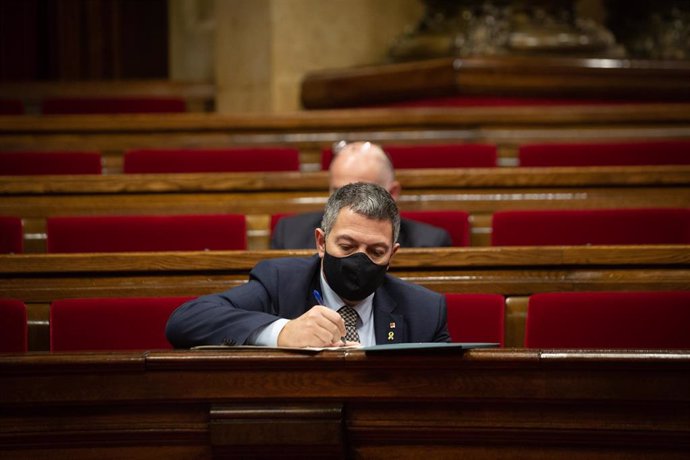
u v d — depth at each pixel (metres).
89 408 3.49
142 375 3.48
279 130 9.43
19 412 3.49
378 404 3.46
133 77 13.95
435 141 9.41
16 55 13.74
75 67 13.73
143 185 6.90
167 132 9.38
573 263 5.26
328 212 4.05
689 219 6.27
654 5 12.31
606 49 11.65
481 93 10.70
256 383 3.46
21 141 9.19
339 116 9.45
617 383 3.38
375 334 4.24
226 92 12.27
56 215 6.82
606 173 7.02
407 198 6.96
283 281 4.31
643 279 5.24
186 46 13.61
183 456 3.51
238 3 12.14
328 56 12.11
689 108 9.49
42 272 5.18
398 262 5.29
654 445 3.40
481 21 11.41
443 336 4.30
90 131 9.37
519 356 3.39
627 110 9.54
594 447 3.42
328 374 3.45
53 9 13.72
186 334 3.96
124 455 3.50
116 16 13.78
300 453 3.44
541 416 3.42
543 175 7.00
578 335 4.80
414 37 11.81
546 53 11.36
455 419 3.44
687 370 3.36
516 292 5.27
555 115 9.52
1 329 4.71
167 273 5.23
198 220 6.19
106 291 5.17
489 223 6.95
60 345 4.79
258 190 6.95
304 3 11.96
